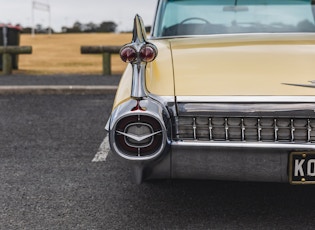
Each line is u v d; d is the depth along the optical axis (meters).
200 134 2.02
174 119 2.03
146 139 1.97
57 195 2.80
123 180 3.08
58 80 8.38
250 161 2.01
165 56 2.38
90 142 4.16
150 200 2.70
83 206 2.62
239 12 3.11
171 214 2.49
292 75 2.11
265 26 3.02
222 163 2.02
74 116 5.40
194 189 2.87
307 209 2.54
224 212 2.51
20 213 2.52
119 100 2.07
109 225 2.35
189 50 2.45
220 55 2.33
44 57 14.08
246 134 2.00
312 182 2.01
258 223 2.36
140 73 2.01
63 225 2.36
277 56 2.28
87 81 8.20
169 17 3.16
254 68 2.18
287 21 3.04
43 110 5.80
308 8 3.11
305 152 1.97
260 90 2.04
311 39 2.56
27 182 3.05
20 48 9.36
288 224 2.34
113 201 2.69
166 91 2.06
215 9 3.14
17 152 3.82
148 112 1.96
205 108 2.00
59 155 3.73
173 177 2.09
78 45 18.03
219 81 2.10
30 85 7.59
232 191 2.82
